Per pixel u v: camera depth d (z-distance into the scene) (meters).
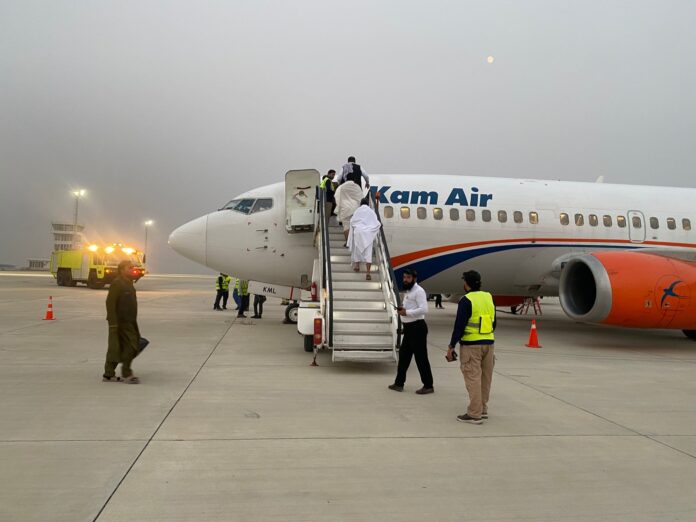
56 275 36.34
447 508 3.09
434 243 12.14
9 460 3.69
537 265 12.79
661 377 7.49
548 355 9.39
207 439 4.25
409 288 6.19
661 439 4.54
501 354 9.38
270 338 10.62
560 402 5.84
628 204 13.34
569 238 12.73
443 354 9.23
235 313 17.09
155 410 5.08
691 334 11.90
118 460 3.73
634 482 3.57
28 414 4.87
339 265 9.36
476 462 3.88
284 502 3.12
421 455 4.01
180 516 2.90
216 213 12.47
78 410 5.03
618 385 6.85
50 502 3.03
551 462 3.92
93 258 32.81
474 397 4.90
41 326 12.06
